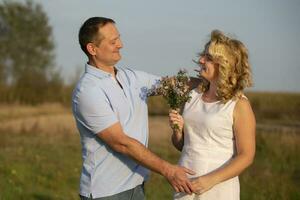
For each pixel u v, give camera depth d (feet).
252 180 31.22
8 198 28.12
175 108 14.55
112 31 14.53
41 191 30.12
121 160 14.64
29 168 36.14
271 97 111.14
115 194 14.61
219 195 13.89
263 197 27.73
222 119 13.76
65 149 48.03
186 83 14.62
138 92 14.98
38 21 142.20
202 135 14.05
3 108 94.73
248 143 13.62
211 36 13.89
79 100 14.38
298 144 43.04
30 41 139.74
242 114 13.66
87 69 14.70
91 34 14.47
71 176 34.32
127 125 14.55
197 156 14.07
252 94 120.06
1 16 141.69
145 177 15.06
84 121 14.47
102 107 14.15
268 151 41.60
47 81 113.91
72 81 115.55
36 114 89.51
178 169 13.82
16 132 61.21
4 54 136.36
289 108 95.40
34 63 138.00
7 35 138.72
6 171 34.83
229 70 13.58
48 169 36.09
